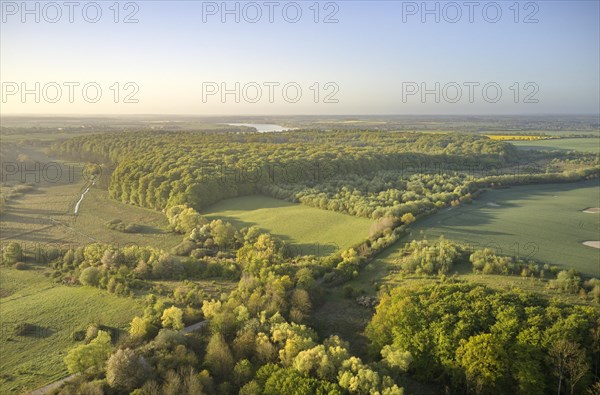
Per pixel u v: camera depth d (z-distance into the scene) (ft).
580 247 297.74
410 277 256.52
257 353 186.29
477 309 194.18
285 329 191.83
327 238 333.62
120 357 168.35
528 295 207.41
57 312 234.58
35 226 414.82
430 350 184.03
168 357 178.09
